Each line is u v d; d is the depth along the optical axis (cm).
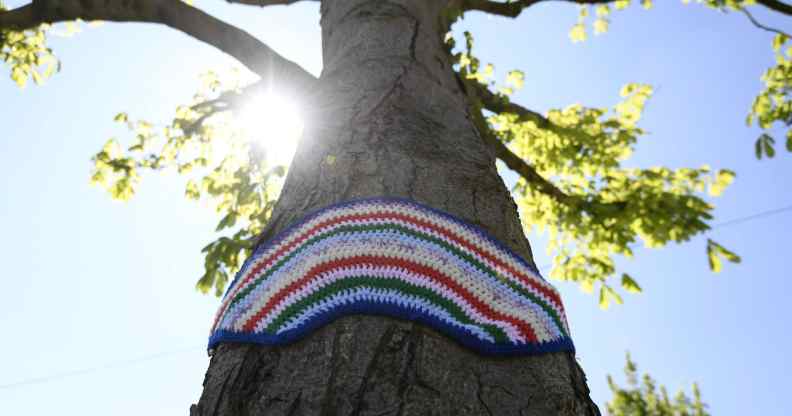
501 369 97
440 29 299
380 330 97
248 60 323
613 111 535
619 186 552
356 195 135
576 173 561
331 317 98
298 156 173
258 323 102
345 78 205
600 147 531
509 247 121
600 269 570
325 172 149
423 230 111
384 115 172
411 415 86
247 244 379
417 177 142
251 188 489
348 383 90
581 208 536
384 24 242
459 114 193
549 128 476
